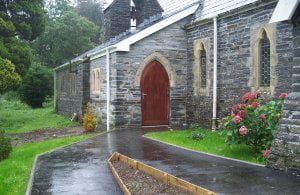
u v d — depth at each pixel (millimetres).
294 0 8328
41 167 9484
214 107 15516
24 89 35906
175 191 7027
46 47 46000
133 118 17172
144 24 19469
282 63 12430
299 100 8320
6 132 19156
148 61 17203
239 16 14383
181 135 14125
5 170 9688
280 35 12492
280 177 7688
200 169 8484
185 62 17734
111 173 8773
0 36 21125
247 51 14031
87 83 21266
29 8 23078
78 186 7723
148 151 11023
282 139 8500
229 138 10242
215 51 15453
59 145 13055
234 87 14719
